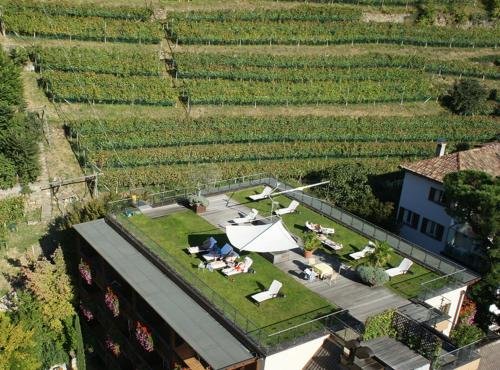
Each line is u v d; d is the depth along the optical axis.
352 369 22.97
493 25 75.19
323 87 59.19
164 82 54.31
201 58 57.41
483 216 31.12
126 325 32.03
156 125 51.03
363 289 28.14
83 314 36.81
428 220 44.44
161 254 29.72
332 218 36.31
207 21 63.31
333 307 26.27
